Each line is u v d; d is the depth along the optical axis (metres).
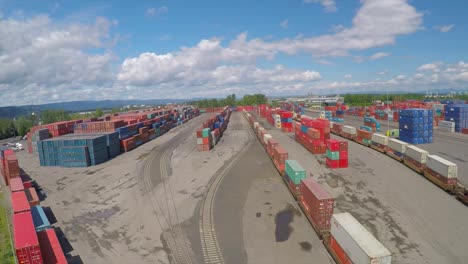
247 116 144.88
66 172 54.16
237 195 36.88
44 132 70.56
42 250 22.44
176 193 38.91
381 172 43.31
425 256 22.08
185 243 25.84
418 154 41.88
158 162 57.81
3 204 38.72
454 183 34.03
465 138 67.12
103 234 28.47
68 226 30.69
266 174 45.38
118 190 41.69
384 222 27.59
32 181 49.00
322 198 25.03
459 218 27.81
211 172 48.12
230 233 27.25
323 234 24.80
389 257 16.72
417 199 32.66
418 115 62.16
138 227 29.55
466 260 21.44
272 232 27.05
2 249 26.39
